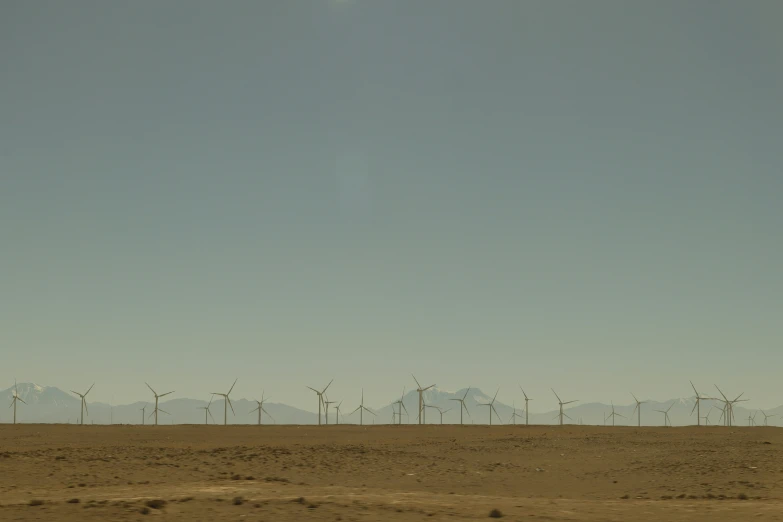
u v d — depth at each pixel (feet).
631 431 475.31
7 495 160.76
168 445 324.19
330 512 132.26
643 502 163.43
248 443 346.74
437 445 333.01
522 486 212.64
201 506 137.80
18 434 403.34
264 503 141.69
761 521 131.13
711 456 268.82
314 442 357.82
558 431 473.26
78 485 189.06
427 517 129.80
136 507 131.75
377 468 244.42
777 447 300.40
